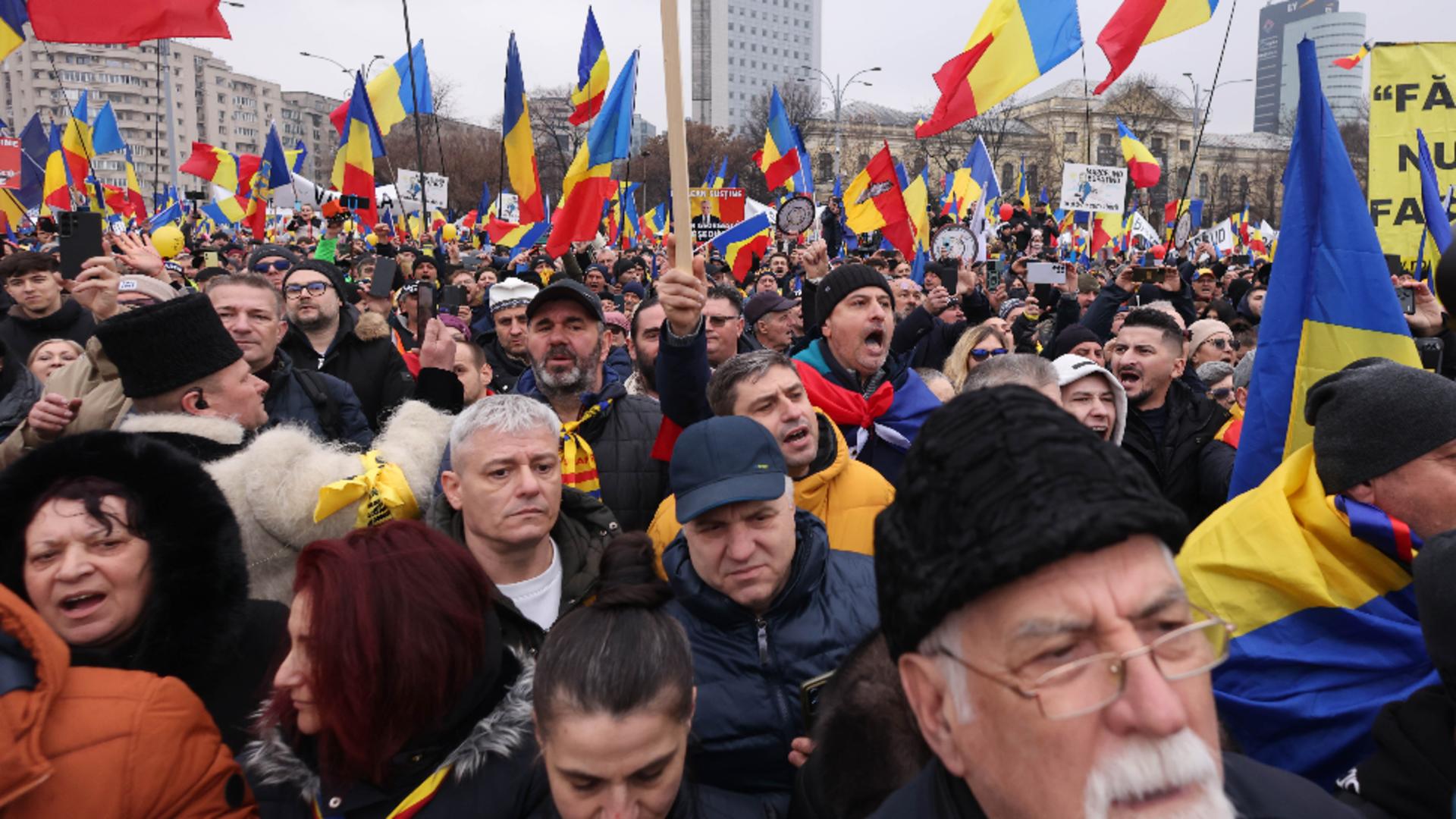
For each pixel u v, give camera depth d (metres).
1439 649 1.48
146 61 111.81
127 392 2.85
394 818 1.73
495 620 1.92
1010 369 3.21
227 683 2.07
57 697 1.60
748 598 2.22
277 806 1.83
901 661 1.10
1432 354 4.38
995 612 0.95
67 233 4.04
